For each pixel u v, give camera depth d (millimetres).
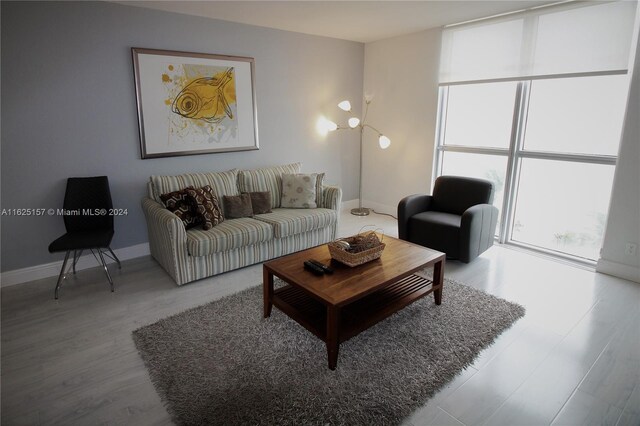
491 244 3715
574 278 3230
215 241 3076
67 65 3094
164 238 3096
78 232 3189
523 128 3838
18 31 2850
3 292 3014
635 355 2197
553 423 1726
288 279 2291
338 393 1888
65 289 3062
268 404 1813
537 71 3514
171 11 3533
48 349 2277
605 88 3256
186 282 3100
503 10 3584
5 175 2986
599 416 1763
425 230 3592
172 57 3584
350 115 5340
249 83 4160
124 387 1959
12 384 1979
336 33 4602
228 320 2551
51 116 3094
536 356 2193
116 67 3328
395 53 4840
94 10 3146
